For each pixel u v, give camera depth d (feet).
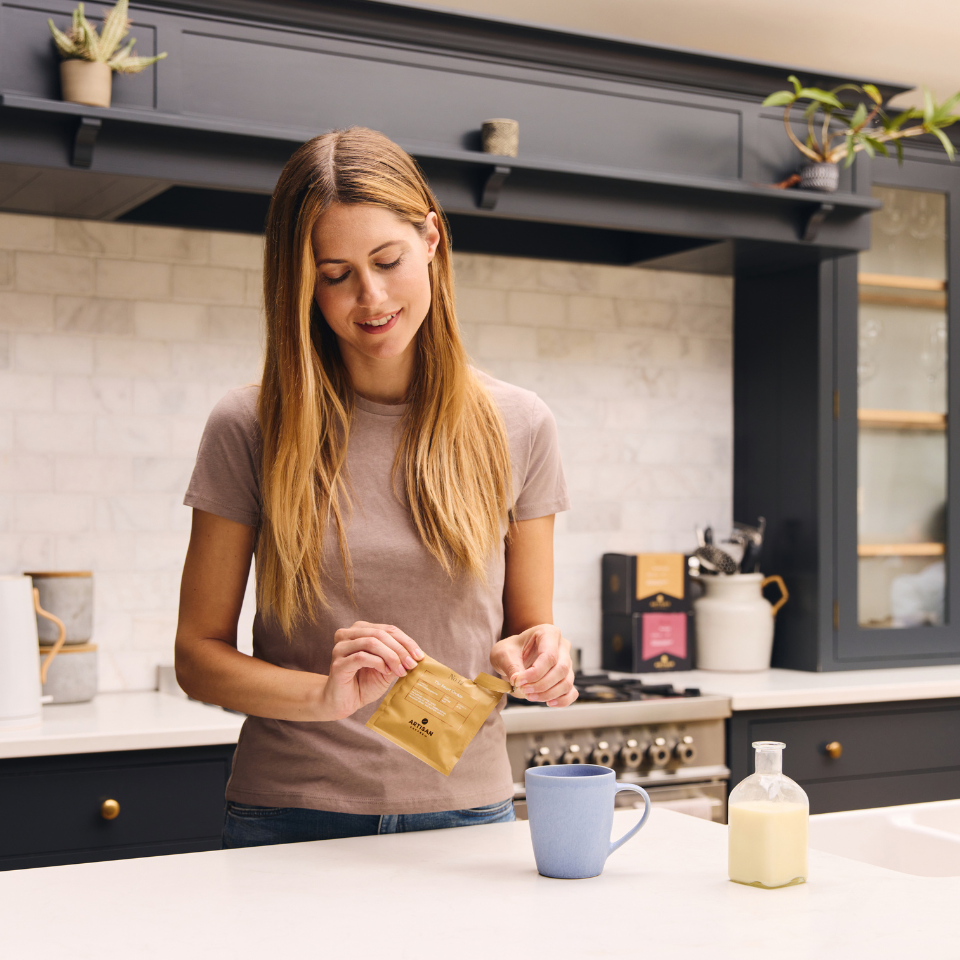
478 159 8.05
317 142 4.08
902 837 4.50
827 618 10.16
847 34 10.01
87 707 7.95
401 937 2.94
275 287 4.13
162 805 6.99
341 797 4.15
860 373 10.43
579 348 10.57
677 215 8.96
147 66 7.38
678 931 2.98
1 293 8.45
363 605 4.25
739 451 11.11
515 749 7.88
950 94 11.14
